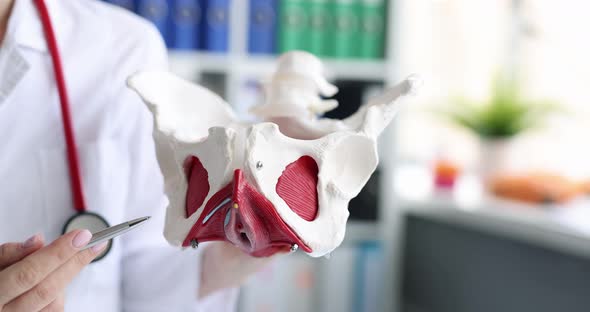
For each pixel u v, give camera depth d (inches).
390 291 83.2
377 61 78.3
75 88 31.9
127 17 35.3
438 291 85.7
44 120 31.0
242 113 75.0
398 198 82.2
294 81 24.4
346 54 77.2
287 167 21.8
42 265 20.9
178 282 33.5
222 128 21.0
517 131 82.4
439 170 87.2
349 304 80.4
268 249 23.5
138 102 33.5
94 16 34.0
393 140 81.4
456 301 82.0
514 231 69.1
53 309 22.6
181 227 22.4
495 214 70.6
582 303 62.9
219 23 72.4
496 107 82.2
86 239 21.4
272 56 75.3
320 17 75.5
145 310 34.6
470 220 74.6
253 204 20.7
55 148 31.2
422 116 106.2
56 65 30.8
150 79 23.3
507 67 93.7
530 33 92.4
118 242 32.6
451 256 82.7
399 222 84.2
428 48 103.0
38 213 30.7
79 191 30.6
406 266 92.9
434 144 106.3
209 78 79.2
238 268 31.6
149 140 33.9
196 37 72.8
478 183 92.0
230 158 20.9
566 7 88.1
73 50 32.3
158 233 33.8
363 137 22.2
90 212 30.4
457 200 78.8
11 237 30.3
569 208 72.9
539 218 66.8
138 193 33.8
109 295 32.3
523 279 70.8
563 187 75.5
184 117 24.2
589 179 81.2
